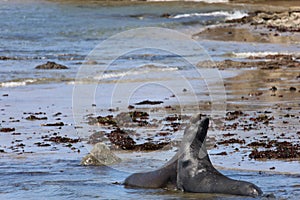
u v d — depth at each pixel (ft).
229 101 215.10
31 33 493.36
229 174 118.73
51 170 126.21
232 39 463.42
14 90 245.04
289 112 194.80
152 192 106.52
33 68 307.58
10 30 504.02
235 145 147.64
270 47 412.57
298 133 162.20
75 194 107.04
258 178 115.44
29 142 155.74
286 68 309.83
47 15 620.08
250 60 344.28
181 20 611.88
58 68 307.78
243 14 655.76
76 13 650.43
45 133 166.81
